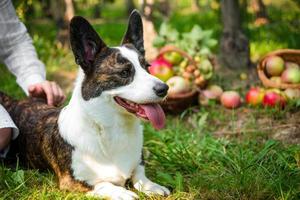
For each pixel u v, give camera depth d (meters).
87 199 1.47
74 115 1.54
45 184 1.57
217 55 2.71
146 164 1.76
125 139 1.52
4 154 1.76
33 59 1.87
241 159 1.70
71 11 3.09
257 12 3.58
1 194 1.53
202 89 2.27
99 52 1.51
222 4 2.56
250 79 2.47
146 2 2.91
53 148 1.59
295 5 3.06
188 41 2.39
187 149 1.81
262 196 1.48
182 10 5.74
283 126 1.97
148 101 1.45
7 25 1.84
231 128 2.04
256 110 2.13
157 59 2.27
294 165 1.64
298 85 2.14
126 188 1.58
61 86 2.60
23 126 1.74
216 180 1.58
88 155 1.52
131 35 1.61
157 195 1.51
